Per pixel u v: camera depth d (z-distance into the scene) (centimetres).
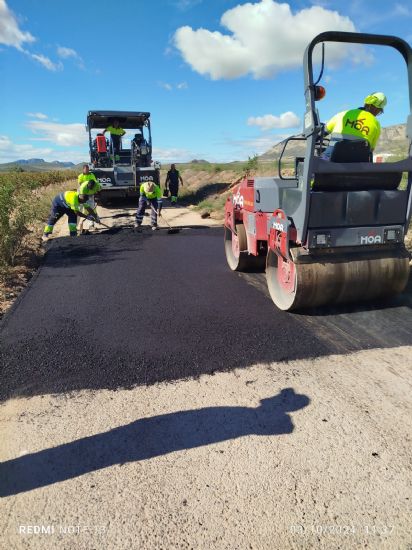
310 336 372
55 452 237
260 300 472
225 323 406
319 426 251
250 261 577
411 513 190
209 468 220
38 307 465
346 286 394
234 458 227
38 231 953
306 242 380
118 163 1477
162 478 214
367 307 436
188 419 262
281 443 237
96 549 177
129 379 310
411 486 205
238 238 570
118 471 221
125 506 198
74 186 2109
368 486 205
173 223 1067
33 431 255
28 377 317
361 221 383
